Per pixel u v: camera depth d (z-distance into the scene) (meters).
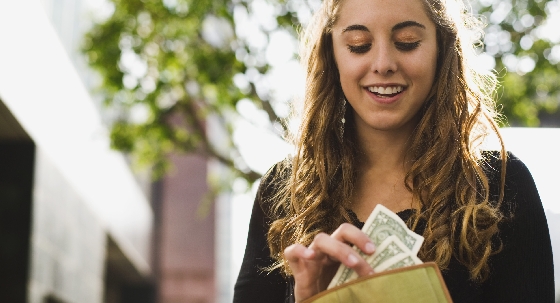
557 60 7.89
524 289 1.84
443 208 1.88
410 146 1.96
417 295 1.62
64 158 11.84
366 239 1.65
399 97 1.86
